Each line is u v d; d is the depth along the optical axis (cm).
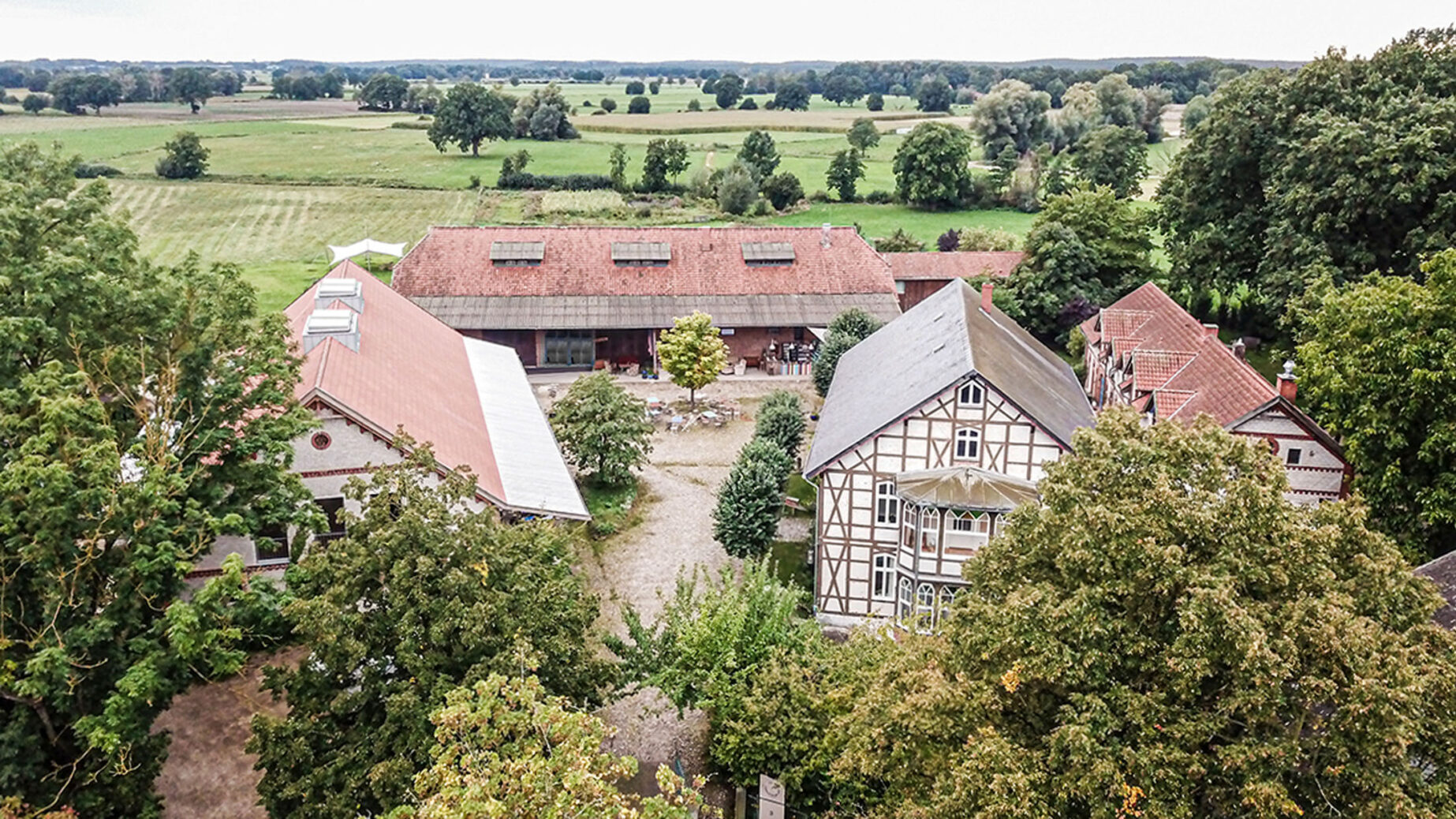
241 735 3145
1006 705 2052
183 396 2866
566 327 6762
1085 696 1900
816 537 4041
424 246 7231
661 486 5275
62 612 2373
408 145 16125
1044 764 1905
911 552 3809
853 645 2986
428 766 2250
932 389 3806
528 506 3762
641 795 3055
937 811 1933
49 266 2647
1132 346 5534
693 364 6141
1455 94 5750
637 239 7425
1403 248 5422
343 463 3466
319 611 2278
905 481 3753
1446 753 1817
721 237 7544
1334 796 1798
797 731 2750
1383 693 1694
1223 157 6412
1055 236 7338
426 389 4312
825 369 6338
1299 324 5312
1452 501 3525
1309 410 4597
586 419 5200
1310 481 4331
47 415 2317
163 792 2911
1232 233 6438
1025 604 1978
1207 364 4909
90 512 2312
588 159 14850
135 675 2225
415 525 2445
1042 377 4653
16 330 2508
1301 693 1833
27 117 18600
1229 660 1817
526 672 2398
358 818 2256
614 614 4059
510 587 2544
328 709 2434
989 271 7831
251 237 10550
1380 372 3766
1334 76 5991
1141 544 1925
